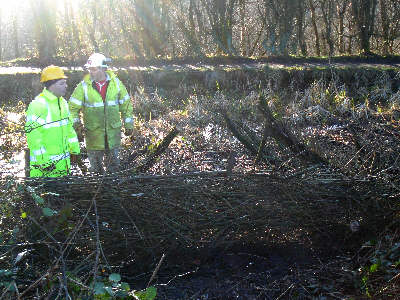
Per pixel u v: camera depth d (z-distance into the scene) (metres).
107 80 6.25
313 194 4.60
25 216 4.16
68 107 5.83
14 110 11.82
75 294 3.84
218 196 4.52
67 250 4.32
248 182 4.54
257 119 8.66
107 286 3.88
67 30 17.05
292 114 8.92
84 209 4.38
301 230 4.79
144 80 13.55
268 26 17.02
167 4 16.84
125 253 4.56
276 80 12.97
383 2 17.31
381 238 4.64
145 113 10.92
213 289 4.36
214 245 4.65
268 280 4.46
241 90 13.14
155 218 4.47
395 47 17.95
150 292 3.78
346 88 12.23
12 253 4.10
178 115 9.80
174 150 6.89
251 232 4.70
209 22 17.48
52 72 5.27
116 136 6.36
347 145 6.83
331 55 16.80
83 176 4.47
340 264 4.58
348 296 4.14
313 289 4.29
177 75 13.44
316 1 17.55
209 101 10.82
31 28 20.47
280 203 4.58
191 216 4.51
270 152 5.32
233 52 17.05
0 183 4.36
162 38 16.98
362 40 17.09
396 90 12.29
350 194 4.64
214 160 6.12
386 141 6.24
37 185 4.38
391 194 4.72
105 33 16.94
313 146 5.32
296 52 17.59
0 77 13.40
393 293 4.06
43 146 5.24
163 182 4.47
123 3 16.73
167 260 4.64
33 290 3.96
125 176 4.54
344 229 4.79
